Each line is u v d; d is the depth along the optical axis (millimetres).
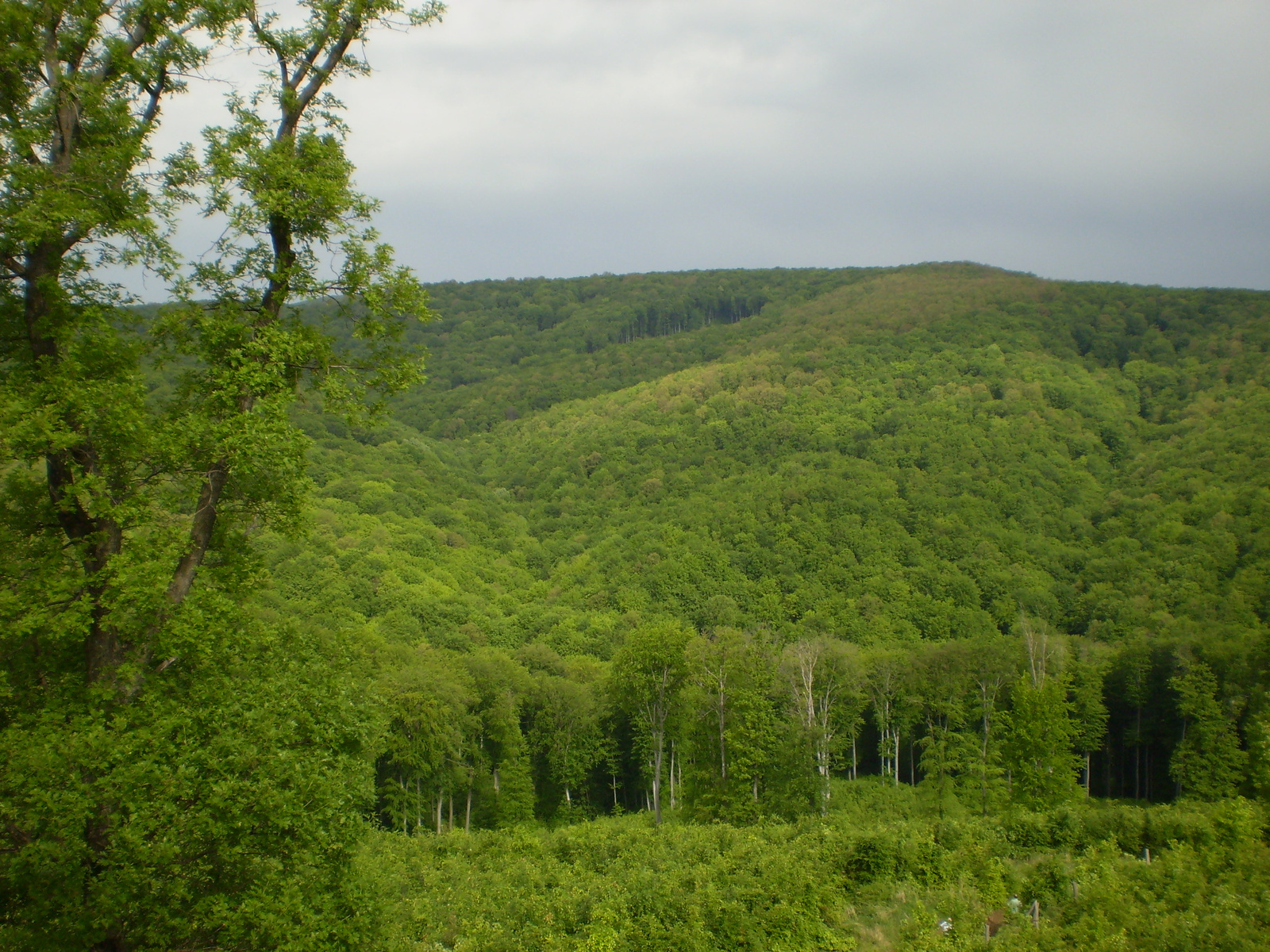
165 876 9891
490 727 53094
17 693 10750
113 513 10641
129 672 10555
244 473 11336
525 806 51875
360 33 12883
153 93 12273
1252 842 23547
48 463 11352
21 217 9961
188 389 12172
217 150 11477
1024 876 25266
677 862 27344
